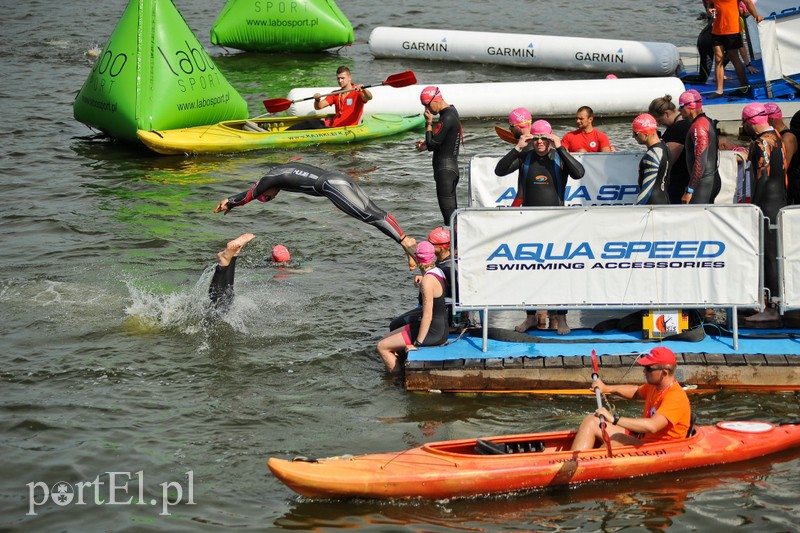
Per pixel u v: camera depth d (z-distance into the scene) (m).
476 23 53.34
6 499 13.08
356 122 32.72
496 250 15.81
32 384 16.39
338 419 15.36
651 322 16.31
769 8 35.88
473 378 15.82
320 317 19.28
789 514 12.52
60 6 57.16
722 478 13.41
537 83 35.25
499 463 13.19
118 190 27.45
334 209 26.34
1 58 44.06
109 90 31.11
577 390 15.81
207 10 57.09
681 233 15.57
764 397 15.61
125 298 20.00
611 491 13.19
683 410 13.48
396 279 21.38
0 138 32.34
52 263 21.88
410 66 43.72
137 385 16.45
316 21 45.66
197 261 22.20
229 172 29.27
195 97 31.62
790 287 15.70
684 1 58.53
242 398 16.06
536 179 16.94
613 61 40.12
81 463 13.98
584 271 15.84
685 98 17.53
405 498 13.06
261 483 13.59
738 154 18.42
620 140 31.73
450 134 21.70
